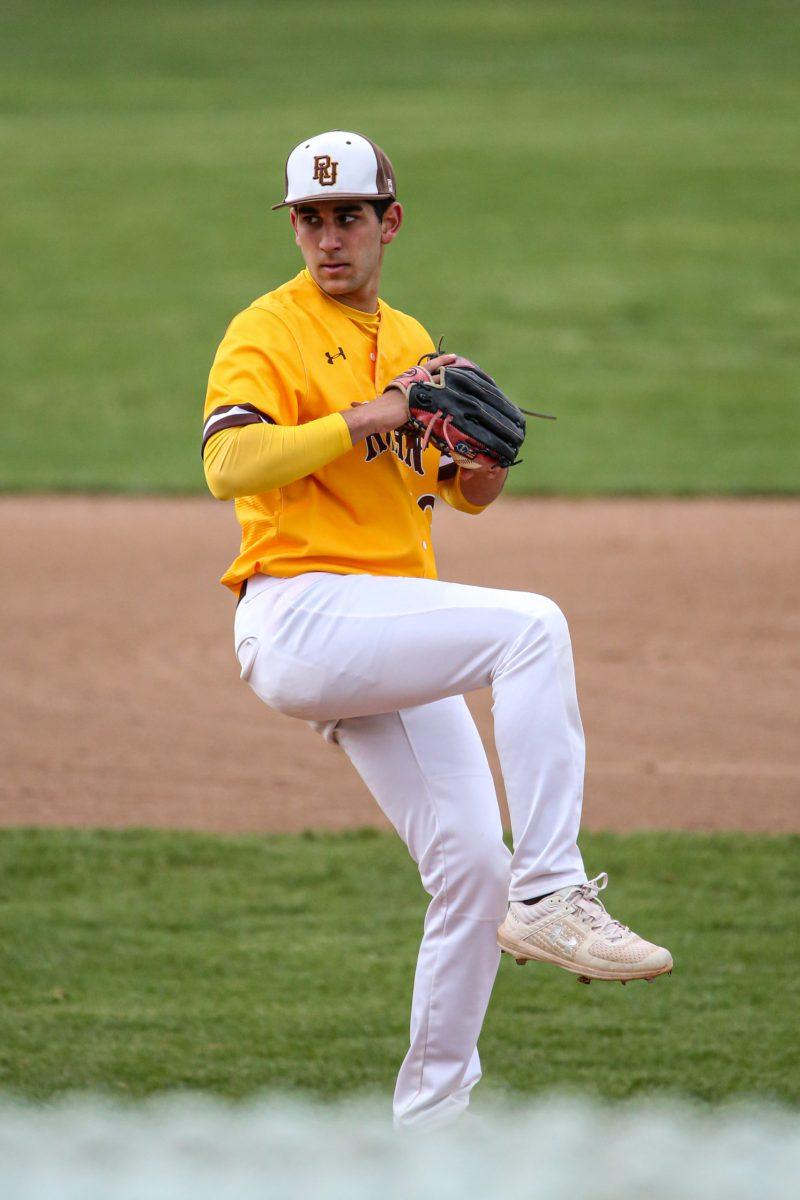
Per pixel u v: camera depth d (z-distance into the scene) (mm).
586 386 54750
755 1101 15352
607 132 96312
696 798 24969
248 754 27172
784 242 73812
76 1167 6840
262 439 12406
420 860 13930
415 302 64688
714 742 27344
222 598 36125
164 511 43594
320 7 143500
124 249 73500
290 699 13180
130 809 24672
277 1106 14398
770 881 21656
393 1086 15773
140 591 36469
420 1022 13867
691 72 114250
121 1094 15453
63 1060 16375
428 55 122000
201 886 21719
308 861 22641
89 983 18609
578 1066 16516
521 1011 18234
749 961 19234
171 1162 6898
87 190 84062
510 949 12672
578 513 43031
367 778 14023
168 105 105688
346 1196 6578
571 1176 6660
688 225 76875
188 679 30875
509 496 44812
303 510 13320
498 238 74938
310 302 13625
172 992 18391
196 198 82312
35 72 116500
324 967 19141
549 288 66938
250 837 23562
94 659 31875
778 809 24531
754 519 42031
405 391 12789
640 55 120750
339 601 13016
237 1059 16484
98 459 48062
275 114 102438
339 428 12453
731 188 83312
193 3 145250
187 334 61469
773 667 31078
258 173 87125
